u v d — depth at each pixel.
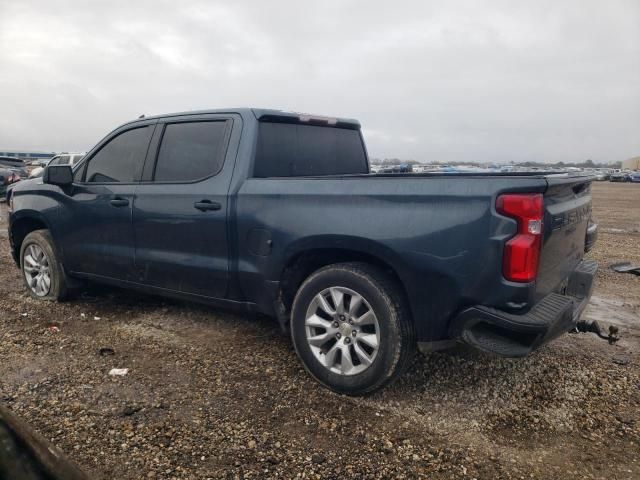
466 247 2.96
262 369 3.87
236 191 3.90
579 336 4.69
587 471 2.71
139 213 4.49
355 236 3.30
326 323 3.52
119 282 4.84
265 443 2.89
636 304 5.75
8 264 7.62
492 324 2.94
